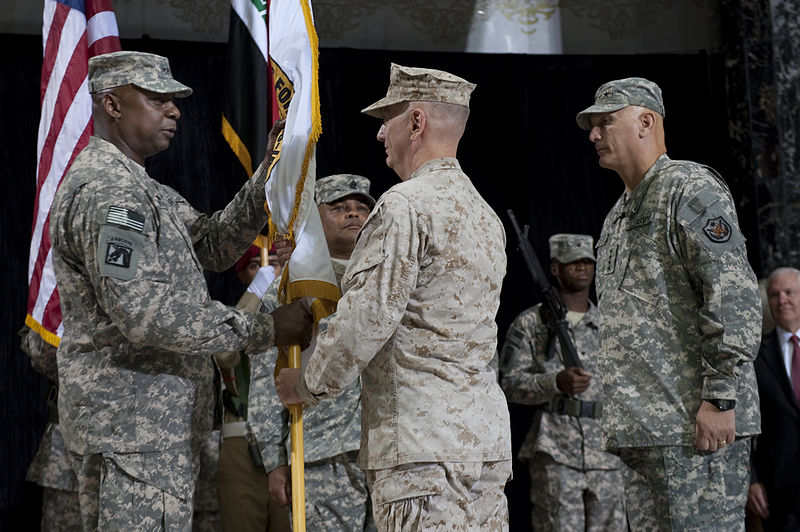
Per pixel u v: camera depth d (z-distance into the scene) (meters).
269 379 3.72
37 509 5.20
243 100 4.41
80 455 2.69
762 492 4.13
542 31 6.34
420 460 2.29
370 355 2.32
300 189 2.88
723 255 2.94
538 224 6.14
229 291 5.68
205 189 5.65
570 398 4.98
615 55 6.29
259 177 3.14
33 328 4.14
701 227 2.97
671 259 3.06
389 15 6.18
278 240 3.24
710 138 6.10
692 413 2.99
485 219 2.52
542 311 5.05
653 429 3.01
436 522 2.28
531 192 6.16
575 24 6.36
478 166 6.11
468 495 2.34
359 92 5.95
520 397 5.02
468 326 2.40
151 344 2.61
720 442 2.90
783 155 5.59
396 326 2.33
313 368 2.40
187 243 2.78
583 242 5.34
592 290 6.09
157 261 2.65
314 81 2.93
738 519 2.98
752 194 5.68
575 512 4.89
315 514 3.49
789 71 5.64
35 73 5.45
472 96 6.14
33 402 5.25
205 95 5.73
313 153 2.90
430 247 2.39
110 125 2.93
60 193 2.77
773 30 5.66
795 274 4.34
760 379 4.25
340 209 3.90
